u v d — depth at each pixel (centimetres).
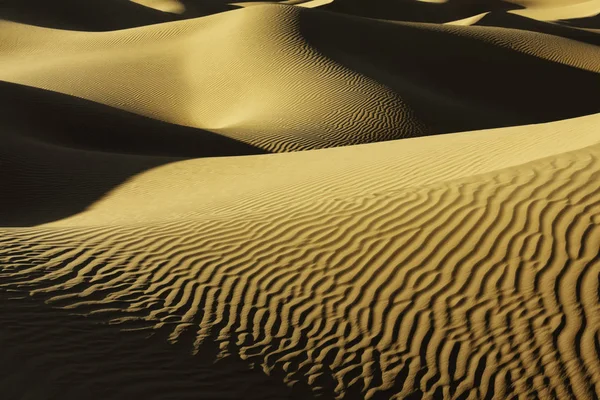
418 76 3262
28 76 3067
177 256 750
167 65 3200
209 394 505
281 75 2844
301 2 7700
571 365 525
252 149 2145
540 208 677
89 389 482
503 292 603
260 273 699
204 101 2822
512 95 3319
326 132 2302
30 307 599
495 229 672
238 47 3127
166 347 564
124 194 1424
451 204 737
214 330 599
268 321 617
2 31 4231
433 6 7094
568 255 616
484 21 4800
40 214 1329
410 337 582
